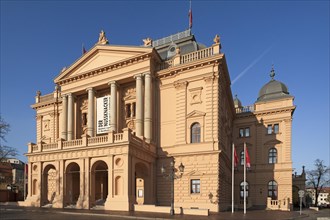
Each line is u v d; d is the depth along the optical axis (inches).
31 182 1507.1
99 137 1311.5
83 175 1315.2
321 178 3021.7
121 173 1222.9
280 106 2042.3
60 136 1958.7
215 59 1374.3
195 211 1076.5
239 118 2158.0
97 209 1232.8
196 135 1409.9
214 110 1366.9
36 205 1437.0
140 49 1529.3
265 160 2020.2
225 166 1542.8
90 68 1700.3
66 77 1764.3
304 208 2127.2
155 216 976.3
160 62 1596.9
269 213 1289.4
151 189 1402.6
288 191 1905.8
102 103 1627.7
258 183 2006.6
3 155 1636.3
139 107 1496.1
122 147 1230.3
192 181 1365.7
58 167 1401.3
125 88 1663.4
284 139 1982.0
